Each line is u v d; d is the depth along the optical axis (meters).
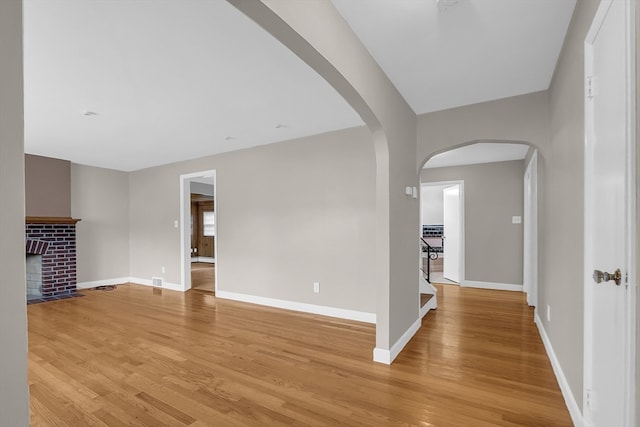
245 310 4.33
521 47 2.23
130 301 4.89
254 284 4.73
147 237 6.24
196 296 5.23
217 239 5.17
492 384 2.29
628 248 1.05
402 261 3.04
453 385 2.28
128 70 2.44
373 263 3.76
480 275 5.79
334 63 1.82
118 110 3.26
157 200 6.09
